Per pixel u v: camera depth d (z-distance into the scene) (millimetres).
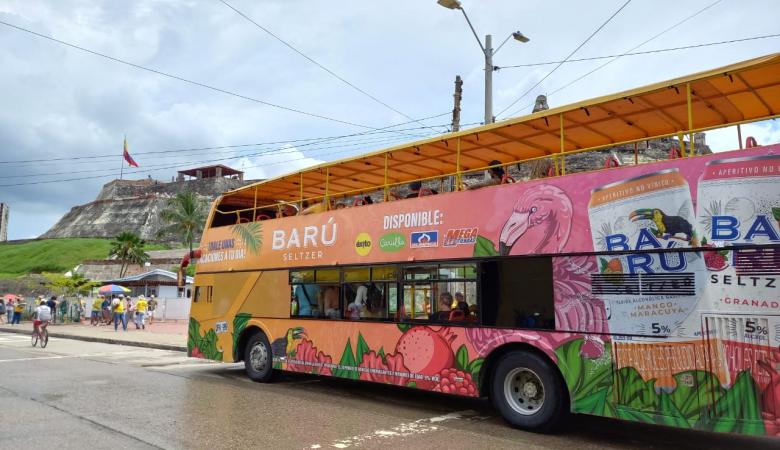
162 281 40500
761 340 5289
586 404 6336
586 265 6531
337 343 9367
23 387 9867
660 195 6062
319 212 10203
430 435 6637
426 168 10289
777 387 5172
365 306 9023
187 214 57531
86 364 13641
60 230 109188
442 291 7945
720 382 5477
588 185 6648
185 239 60562
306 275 10195
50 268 83188
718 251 5617
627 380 6078
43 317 18766
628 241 6234
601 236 6453
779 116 7055
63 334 24562
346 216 9617
